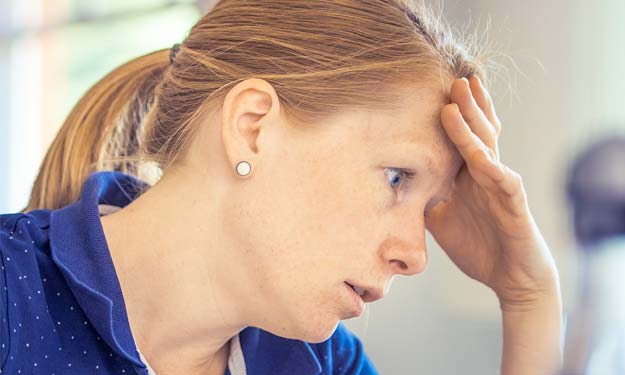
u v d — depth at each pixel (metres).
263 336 1.40
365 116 1.19
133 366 1.16
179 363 1.26
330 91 1.19
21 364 1.10
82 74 4.62
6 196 4.80
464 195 1.51
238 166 1.18
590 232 0.96
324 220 1.18
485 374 2.89
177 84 1.28
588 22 2.82
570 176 0.98
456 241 1.54
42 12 4.62
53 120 4.73
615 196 0.94
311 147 1.18
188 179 1.23
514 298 1.50
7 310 1.09
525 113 2.86
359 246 1.19
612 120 2.75
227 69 1.23
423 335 3.00
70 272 1.15
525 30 2.85
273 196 1.18
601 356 0.97
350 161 1.19
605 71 2.80
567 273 2.39
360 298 1.24
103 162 1.57
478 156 1.31
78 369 1.15
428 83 1.24
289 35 1.22
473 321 2.93
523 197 1.42
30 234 1.21
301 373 1.37
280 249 1.18
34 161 4.79
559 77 2.84
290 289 1.19
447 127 1.24
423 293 3.01
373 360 3.02
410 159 1.20
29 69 4.73
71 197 1.56
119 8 4.39
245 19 1.25
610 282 0.96
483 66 1.43
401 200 1.24
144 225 1.23
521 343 1.48
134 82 1.59
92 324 1.17
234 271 1.20
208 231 1.21
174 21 4.25
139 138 1.56
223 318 1.23
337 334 1.51
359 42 1.21
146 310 1.22
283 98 1.20
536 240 1.46
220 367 1.35
